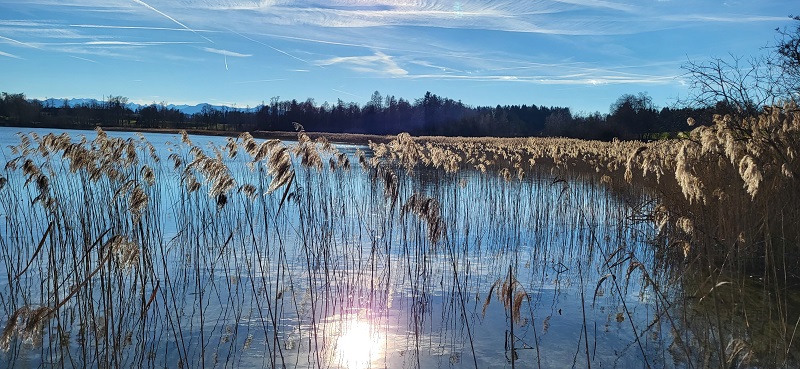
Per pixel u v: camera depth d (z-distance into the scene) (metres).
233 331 7.26
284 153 6.29
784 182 8.55
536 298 8.90
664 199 11.08
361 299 8.70
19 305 7.77
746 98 11.73
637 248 12.55
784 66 14.16
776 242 8.97
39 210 14.64
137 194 7.08
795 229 8.70
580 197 18.33
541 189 17.75
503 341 7.04
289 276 9.95
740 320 7.52
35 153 12.91
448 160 16.08
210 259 10.86
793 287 8.67
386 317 7.90
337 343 6.89
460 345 6.87
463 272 10.45
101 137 11.35
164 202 17.17
